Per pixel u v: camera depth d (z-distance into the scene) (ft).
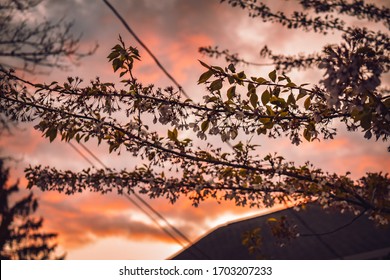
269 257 18.57
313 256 41.55
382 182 12.28
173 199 12.42
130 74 10.45
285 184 12.62
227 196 12.51
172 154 11.65
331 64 7.97
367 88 7.98
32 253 73.20
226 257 49.26
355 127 10.51
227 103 10.41
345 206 13.15
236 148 12.10
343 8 20.04
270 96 10.05
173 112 10.47
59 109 10.51
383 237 40.47
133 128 10.77
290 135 10.82
